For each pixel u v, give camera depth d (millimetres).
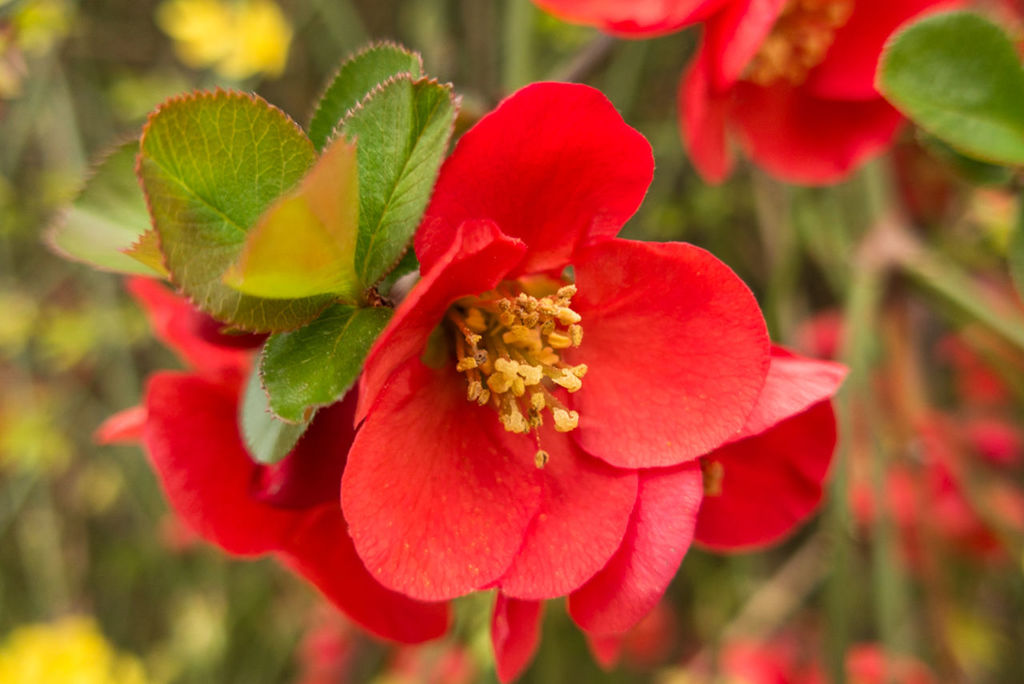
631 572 133
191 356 157
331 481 131
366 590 143
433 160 122
